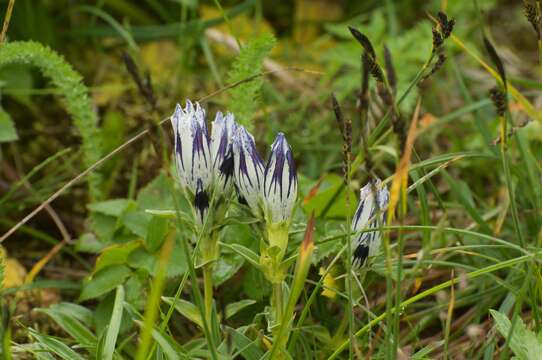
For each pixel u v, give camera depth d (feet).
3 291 2.57
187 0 3.51
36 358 2.33
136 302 2.51
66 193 3.15
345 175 2.12
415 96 3.33
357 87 3.41
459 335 2.58
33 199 3.04
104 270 2.54
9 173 3.21
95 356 2.30
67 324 2.38
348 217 2.10
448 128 3.21
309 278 2.54
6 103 3.47
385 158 3.11
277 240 2.14
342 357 2.40
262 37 2.58
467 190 2.89
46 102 3.55
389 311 2.09
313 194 2.59
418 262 2.09
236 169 2.14
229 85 2.54
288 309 2.07
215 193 2.15
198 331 2.55
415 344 2.39
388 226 2.10
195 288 2.06
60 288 2.81
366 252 2.23
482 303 2.56
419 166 2.46
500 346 2.49
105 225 2.70
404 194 2.08
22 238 3.08
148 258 2.54
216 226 2.17
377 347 2.42
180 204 2.67
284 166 2.10
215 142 2.15
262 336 2.21
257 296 2.48
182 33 3.47
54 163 3.31
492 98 2.25
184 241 2.05
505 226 2.83
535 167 2.87
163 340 2.10
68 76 2.81
